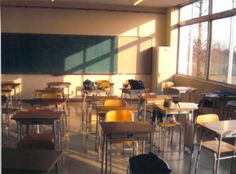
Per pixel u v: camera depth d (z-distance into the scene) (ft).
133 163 8.30
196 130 13.53
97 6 31.53
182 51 31.45
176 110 15.66
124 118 14.28
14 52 30.89
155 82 32.04
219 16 23.67
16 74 31.19
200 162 14.75
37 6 30.76
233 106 18.20
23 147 9.57
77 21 31.42
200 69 27.48
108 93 25.93
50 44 31.27
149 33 32.78
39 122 13.41
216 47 24.52
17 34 30.76
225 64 23.06
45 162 7.82
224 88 22.25
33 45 31.09
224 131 11.25
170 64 31.73
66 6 31.12
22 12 30.63
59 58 31.50
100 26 31.83
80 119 23.71
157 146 17.15
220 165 14.46
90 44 31.81
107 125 12.34
